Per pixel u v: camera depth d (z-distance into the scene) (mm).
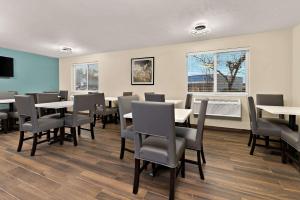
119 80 5207
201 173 1798
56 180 1767
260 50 3471
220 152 2539
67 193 1557
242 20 2830
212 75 4051
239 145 2848
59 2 2238
